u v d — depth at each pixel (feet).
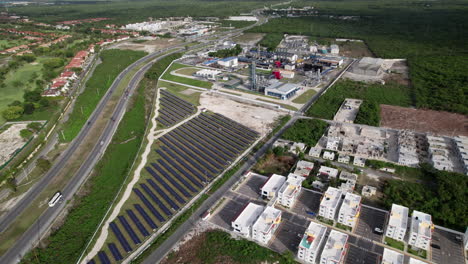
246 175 485.15
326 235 373.40
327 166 499.92
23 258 363.15
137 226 401.08
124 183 488.02
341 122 650.84
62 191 480.23
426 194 430.20
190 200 444.55
